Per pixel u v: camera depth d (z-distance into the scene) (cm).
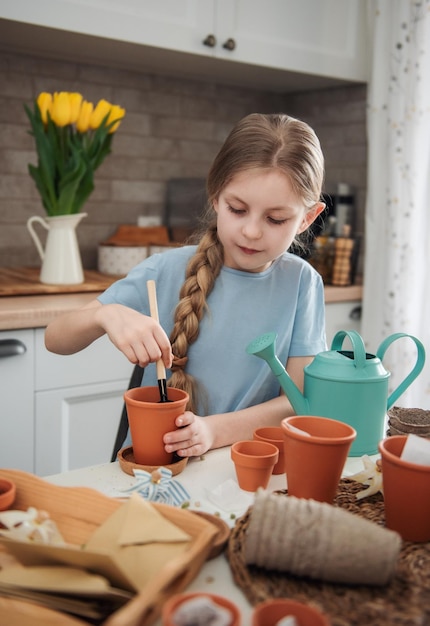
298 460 81
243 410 113
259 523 66
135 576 63
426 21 227
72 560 62
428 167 237
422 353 111
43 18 193
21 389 186
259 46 236
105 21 204
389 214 238
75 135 216
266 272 129
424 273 240
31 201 246
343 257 252
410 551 72
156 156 273
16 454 188
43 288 207
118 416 207
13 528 70
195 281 125
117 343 100
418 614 59
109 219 265
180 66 252
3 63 233
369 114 245
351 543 63
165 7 214
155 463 95
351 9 257
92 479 93
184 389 120
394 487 74
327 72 255
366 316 250
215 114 287
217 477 95
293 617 53
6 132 238
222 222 112
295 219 112
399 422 98
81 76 250
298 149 109
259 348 102
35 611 57
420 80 230
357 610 60
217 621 52
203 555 66
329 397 101
